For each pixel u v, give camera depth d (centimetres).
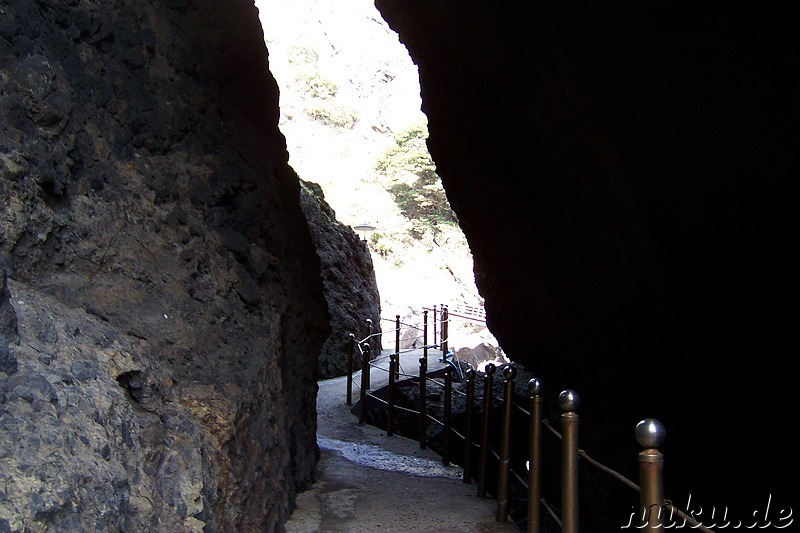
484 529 470
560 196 923
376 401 1092
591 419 972
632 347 854
